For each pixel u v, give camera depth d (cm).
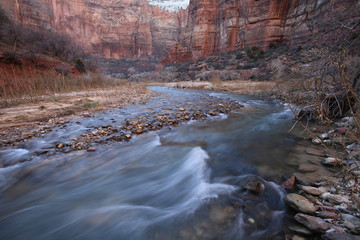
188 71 3684
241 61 2945
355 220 164
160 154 364
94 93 1226
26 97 934
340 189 212
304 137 414
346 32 328
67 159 338
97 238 184
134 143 412
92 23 8000
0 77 1076
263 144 395
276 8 2853
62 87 1257
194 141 429
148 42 8994
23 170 301
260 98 1167
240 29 3547
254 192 231
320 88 324
